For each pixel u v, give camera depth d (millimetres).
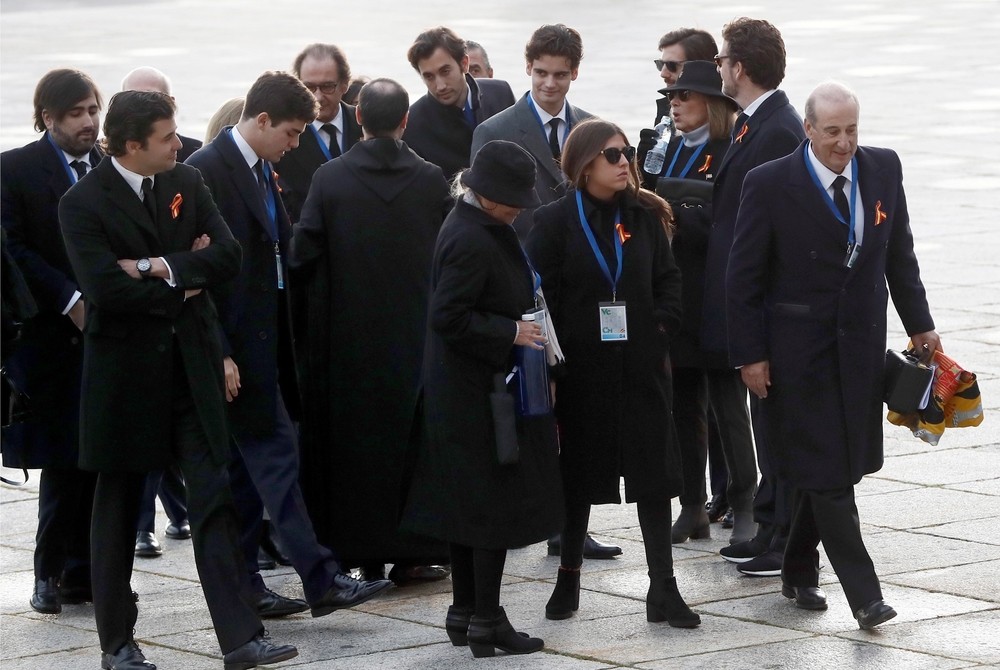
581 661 19891
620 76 94125
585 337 21125
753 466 24906
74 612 22938
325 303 23641
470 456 20094
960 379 21234
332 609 21688
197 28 130000
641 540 25688
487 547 19953
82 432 19344
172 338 19344
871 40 111000
